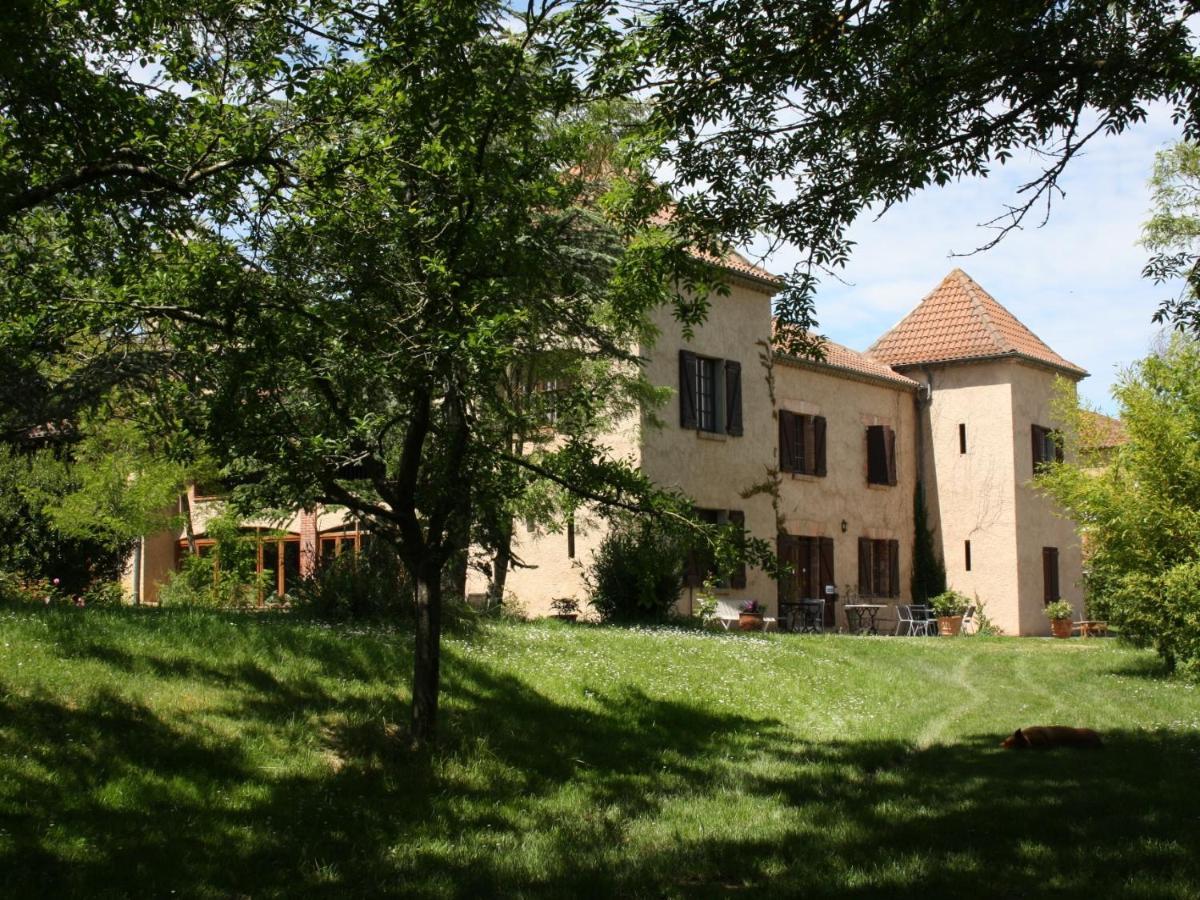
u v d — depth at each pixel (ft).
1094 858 20.43
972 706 44.52
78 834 20.17
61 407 32.78
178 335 27.20
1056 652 69.05
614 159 43.47
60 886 17.99
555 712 35.27
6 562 62.85
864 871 19.93
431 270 25.52
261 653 33.12
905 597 98.32
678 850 21.81
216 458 27.32
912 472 100.78
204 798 23.18
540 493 52.60
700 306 31.40
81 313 26.66
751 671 46.73
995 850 21.25
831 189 29.27
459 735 30.53
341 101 25.32
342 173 25.91
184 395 27.76
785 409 85.92
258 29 26.99
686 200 30.37
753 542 29.14
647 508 29.94
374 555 46.52
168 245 26.43
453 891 19.04
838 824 24.03
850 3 24.45
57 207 26.23
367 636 38.37
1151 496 53.62
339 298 27.04
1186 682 52.42
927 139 27.73
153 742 25.09
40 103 22.75
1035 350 101.96
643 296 31.96
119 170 23.34
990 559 96.94
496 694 35.63
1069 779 28.50
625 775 29.81
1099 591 63.67
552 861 21.16
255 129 25.29
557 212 43.91
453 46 24.41
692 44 25.59
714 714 38.81
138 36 24.63
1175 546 53.16
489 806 25.55
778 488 81.20
